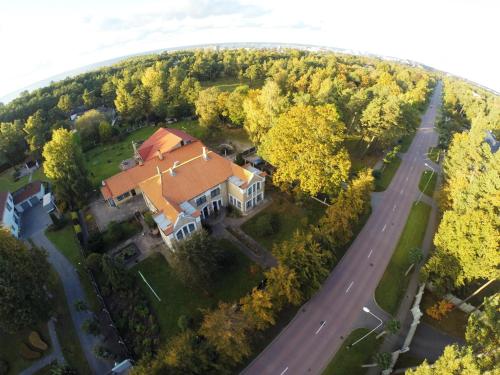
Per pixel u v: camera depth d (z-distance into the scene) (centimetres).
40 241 5988
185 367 3141
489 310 2941
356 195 5072
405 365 3809
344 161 5619
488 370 2606
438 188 7350
